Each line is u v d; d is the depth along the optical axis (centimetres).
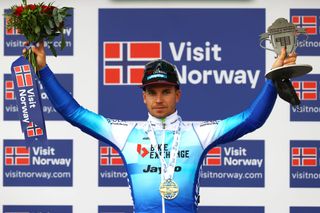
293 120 1405
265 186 1409
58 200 1420
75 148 1419
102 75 1416
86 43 1416
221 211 1410
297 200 1408
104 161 1417
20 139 1420
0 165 1419
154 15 1412
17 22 910
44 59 923
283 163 1406
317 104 1403
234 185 1408
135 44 1416
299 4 1401
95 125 942
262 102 901
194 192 923
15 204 1420
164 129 938
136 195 918
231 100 1412
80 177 1419
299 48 1402
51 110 1419
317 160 1405
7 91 1417
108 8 1413
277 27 891
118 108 1418
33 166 1419
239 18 1409
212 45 1411
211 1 1408
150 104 930
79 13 1413
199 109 1412
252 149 1407
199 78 1412
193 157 924
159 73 915
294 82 1405
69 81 1418
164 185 909
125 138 939
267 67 1407
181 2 1410
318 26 1400
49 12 916
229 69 1411
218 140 934
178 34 1412
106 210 1419
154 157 923
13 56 1416
